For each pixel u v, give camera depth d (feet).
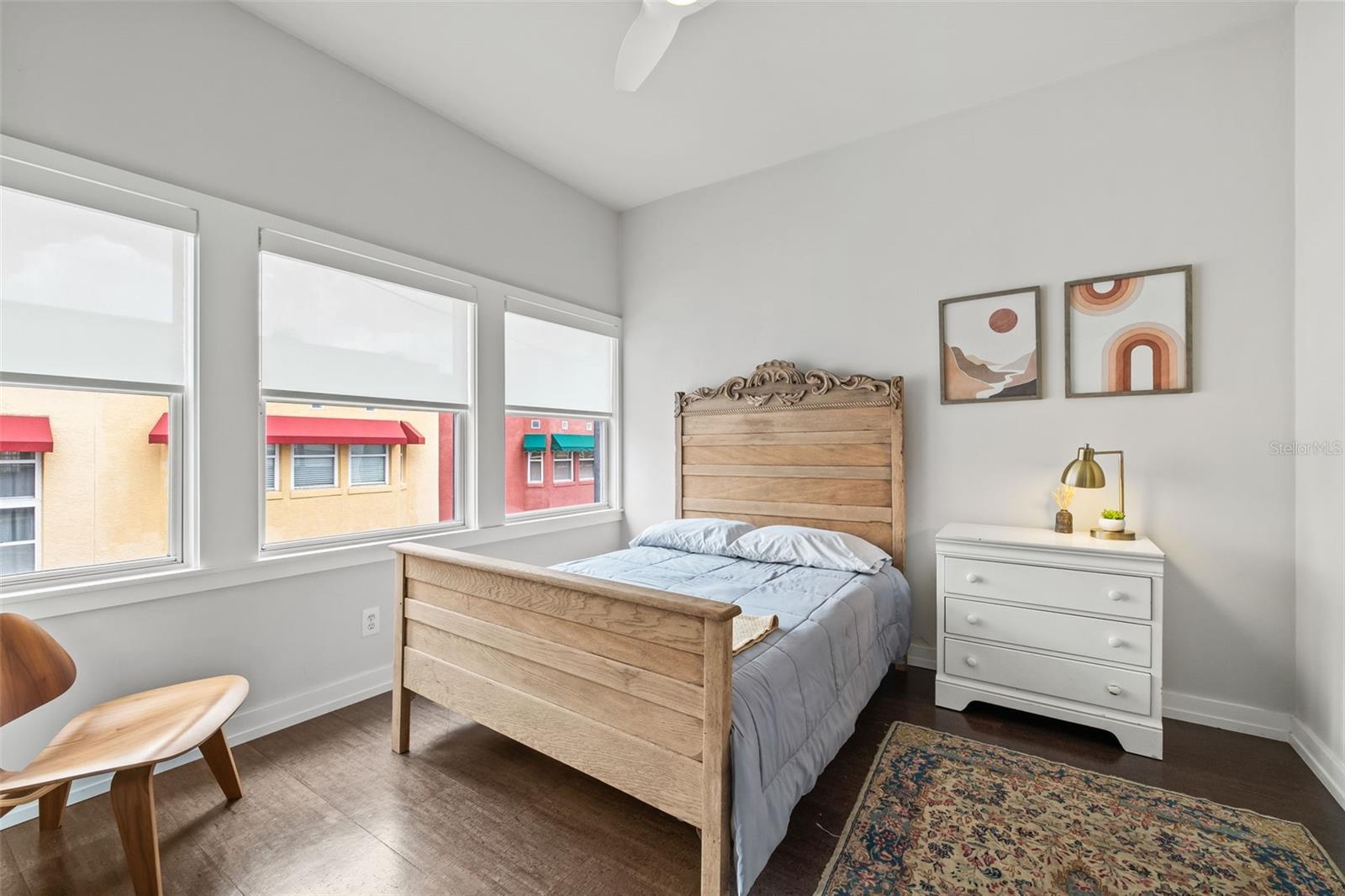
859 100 9.05
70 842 5.36
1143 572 6.79
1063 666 7.27
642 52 6.51
